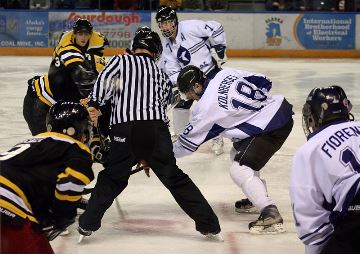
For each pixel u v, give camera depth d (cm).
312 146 605
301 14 3812
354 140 606
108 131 1081
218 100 977
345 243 595
